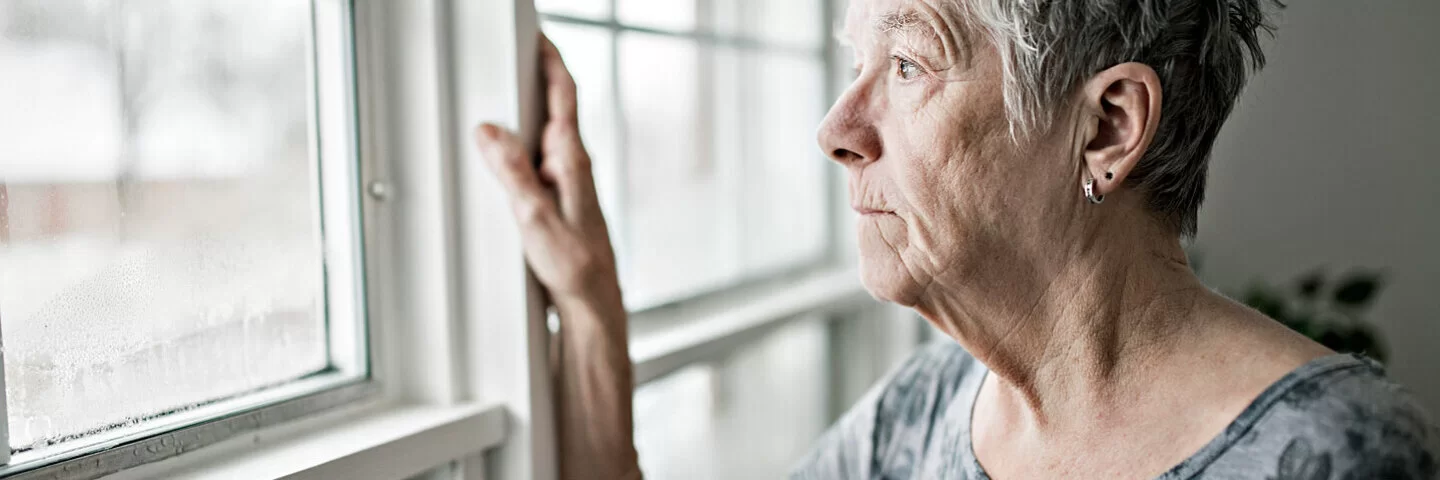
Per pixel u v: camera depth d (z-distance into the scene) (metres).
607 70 1.10
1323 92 1.76
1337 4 1.73
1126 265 0.67
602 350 0.85
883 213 0.69
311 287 0.80
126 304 0.66
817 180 1.62
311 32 0.79
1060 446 0.69
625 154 1.15
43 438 0.61
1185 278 0.68
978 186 0.64
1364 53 1.73
